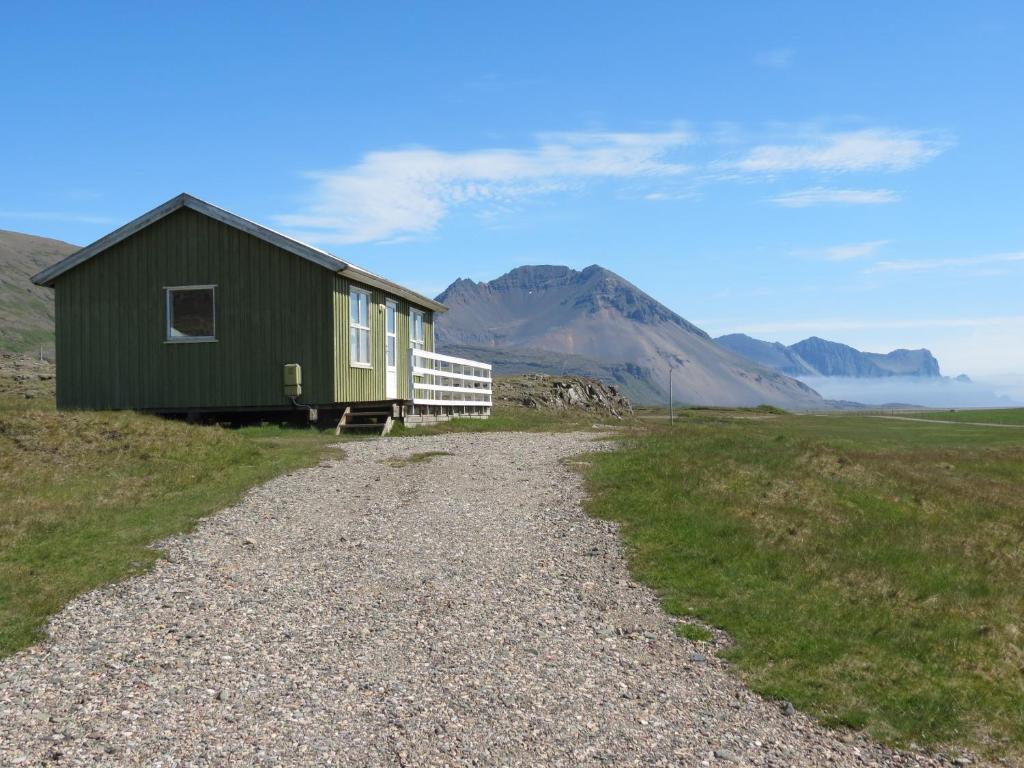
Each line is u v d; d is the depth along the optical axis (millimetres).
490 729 6594
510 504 14688
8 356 68188
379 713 6777
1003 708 7805
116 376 25797
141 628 8586
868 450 28484
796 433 39062
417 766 5965
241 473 16781
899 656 8867
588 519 13734
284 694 7074
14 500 13203
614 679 7773
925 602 10906
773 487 16406
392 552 11633
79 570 10289
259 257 24984
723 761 6383
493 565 11195
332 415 26094
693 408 84188
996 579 12609
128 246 25719
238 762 5922
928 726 7293
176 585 9984
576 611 9633
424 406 29516
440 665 7844
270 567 10820
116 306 25797
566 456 19797
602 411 49031
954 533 15250
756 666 8297
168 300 25484
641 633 9062
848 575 11609
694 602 10086
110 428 18219
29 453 16078
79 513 12867
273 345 24953
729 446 20562
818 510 15195
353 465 18172
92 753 5992
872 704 7645
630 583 10734
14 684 7160
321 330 24719
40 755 5949
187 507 13758
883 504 16547
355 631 8656
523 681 7574
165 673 7461
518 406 41344
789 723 7176
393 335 30469
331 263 24391
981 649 9383
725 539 12695
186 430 19531
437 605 9555
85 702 6828
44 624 8625
